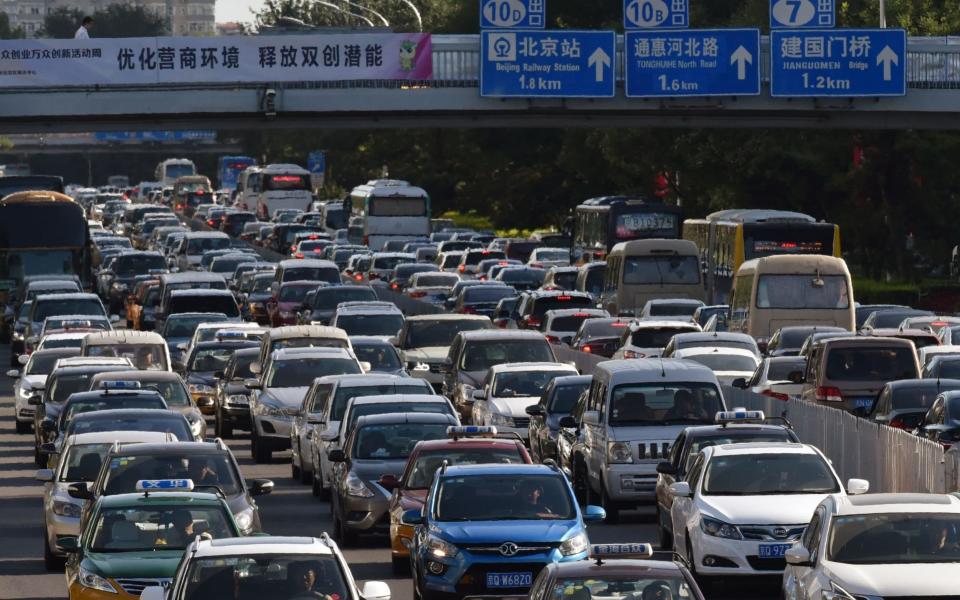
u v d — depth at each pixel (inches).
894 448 2628.0
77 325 5561.0
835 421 2883.9
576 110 6520.7
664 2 6501.0
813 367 3476.9
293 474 3565.5
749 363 3996.1
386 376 3398.1
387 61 6333.7
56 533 2405.3
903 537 1678.2
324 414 3260.3
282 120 6569.9
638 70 6402.6
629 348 4399.6
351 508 2571.4
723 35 6378.0
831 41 6353.3
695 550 2092.8
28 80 6259.8
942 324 4463.6
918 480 2527.1
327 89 6378.0
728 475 2171.5
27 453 4074.8
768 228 5969.5
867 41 6348.4
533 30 6407.5
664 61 6402.6
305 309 6353.3
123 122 6510.8
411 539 2266.2
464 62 6432.1
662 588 1429.6
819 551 1688.0
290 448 3853.3
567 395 3356.3
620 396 2832.2
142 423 2738.7
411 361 4717.0
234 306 6067.9
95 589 1758.1
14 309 7185.0
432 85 6451.8
